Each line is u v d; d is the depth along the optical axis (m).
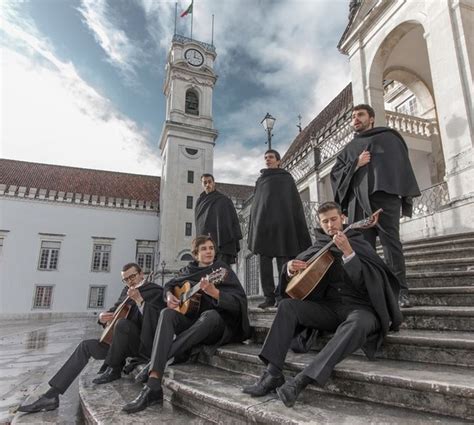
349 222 4.07
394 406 2.18
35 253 31.28
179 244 32.16
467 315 2.91
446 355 2.49
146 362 4.11
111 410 2.90
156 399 2.98
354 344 2.39
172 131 34.69
